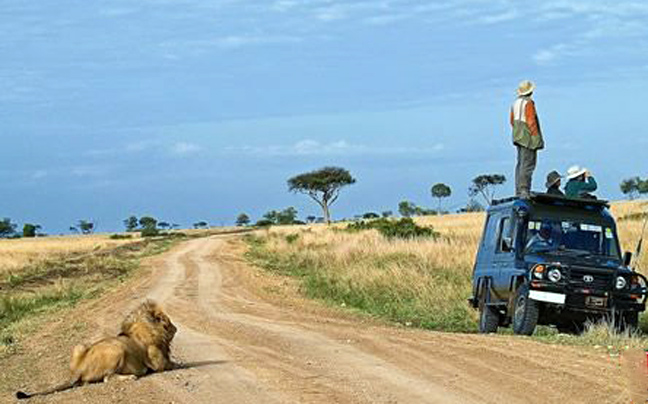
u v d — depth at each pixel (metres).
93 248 74.44
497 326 17.95
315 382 10.66
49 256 60.88
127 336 11.59
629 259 16.66
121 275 41.16
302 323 19.22
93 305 26.42
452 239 40.94
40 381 12.44
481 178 88.62
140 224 169.38
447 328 20.70
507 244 17.02
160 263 49.31
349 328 17.48
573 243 16.72
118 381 10.96
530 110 18.58
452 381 10.49
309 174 108.94
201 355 13.56
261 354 13.48
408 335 15.38
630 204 70.81
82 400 10.03
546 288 15.59
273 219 159.75
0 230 155.00
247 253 58.78
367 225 65.38
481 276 18.41
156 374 11.51
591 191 18.28
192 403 9.66
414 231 52.12
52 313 24.61
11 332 19.95
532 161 18.66
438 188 131.88
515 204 17.22
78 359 11.17
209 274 40.41
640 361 11.13
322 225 97.12
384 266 31.20
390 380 10.68
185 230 142.38
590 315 15.85
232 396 9.98
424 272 27.64
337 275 31.94
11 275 41.44
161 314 11.92
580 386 9.84
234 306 25.20
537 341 13.90
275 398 9.79
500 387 10.02
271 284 34.31
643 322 17.50
